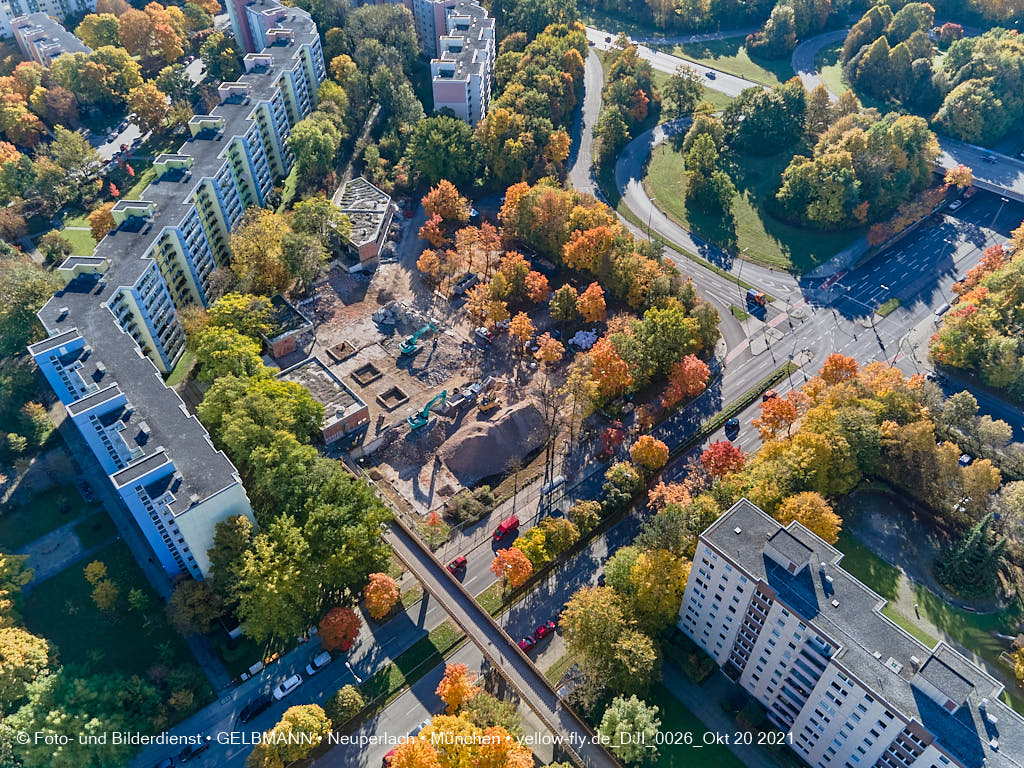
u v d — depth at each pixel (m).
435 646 185.38
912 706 137.50
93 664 178.38
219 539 179.75
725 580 163.75
